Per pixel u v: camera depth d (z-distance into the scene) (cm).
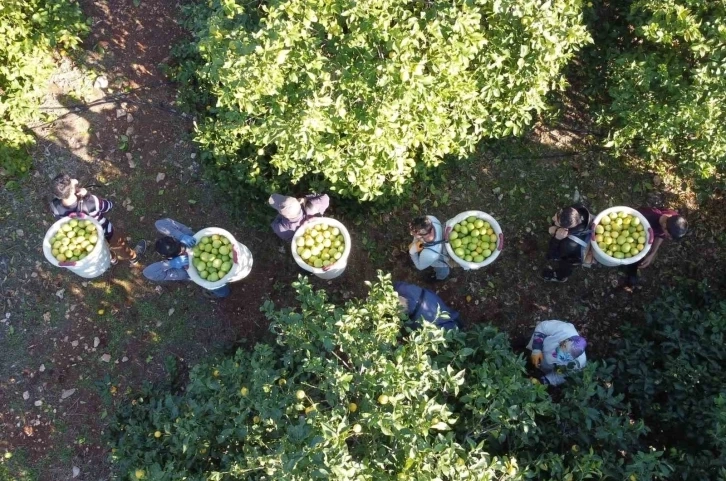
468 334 580
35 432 645
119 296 671
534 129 706
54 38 668
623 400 575
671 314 604
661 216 559
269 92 468
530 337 657
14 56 653
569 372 539
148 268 558
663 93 582
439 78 507
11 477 635
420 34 466
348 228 687
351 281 678
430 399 453
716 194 691
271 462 397
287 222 560
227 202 679
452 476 392
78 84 702
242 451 488
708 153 568
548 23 498
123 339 666
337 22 507
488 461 433
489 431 456
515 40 532
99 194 685
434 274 665
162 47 715
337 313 490
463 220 574
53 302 666
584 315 675
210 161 660
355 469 378
